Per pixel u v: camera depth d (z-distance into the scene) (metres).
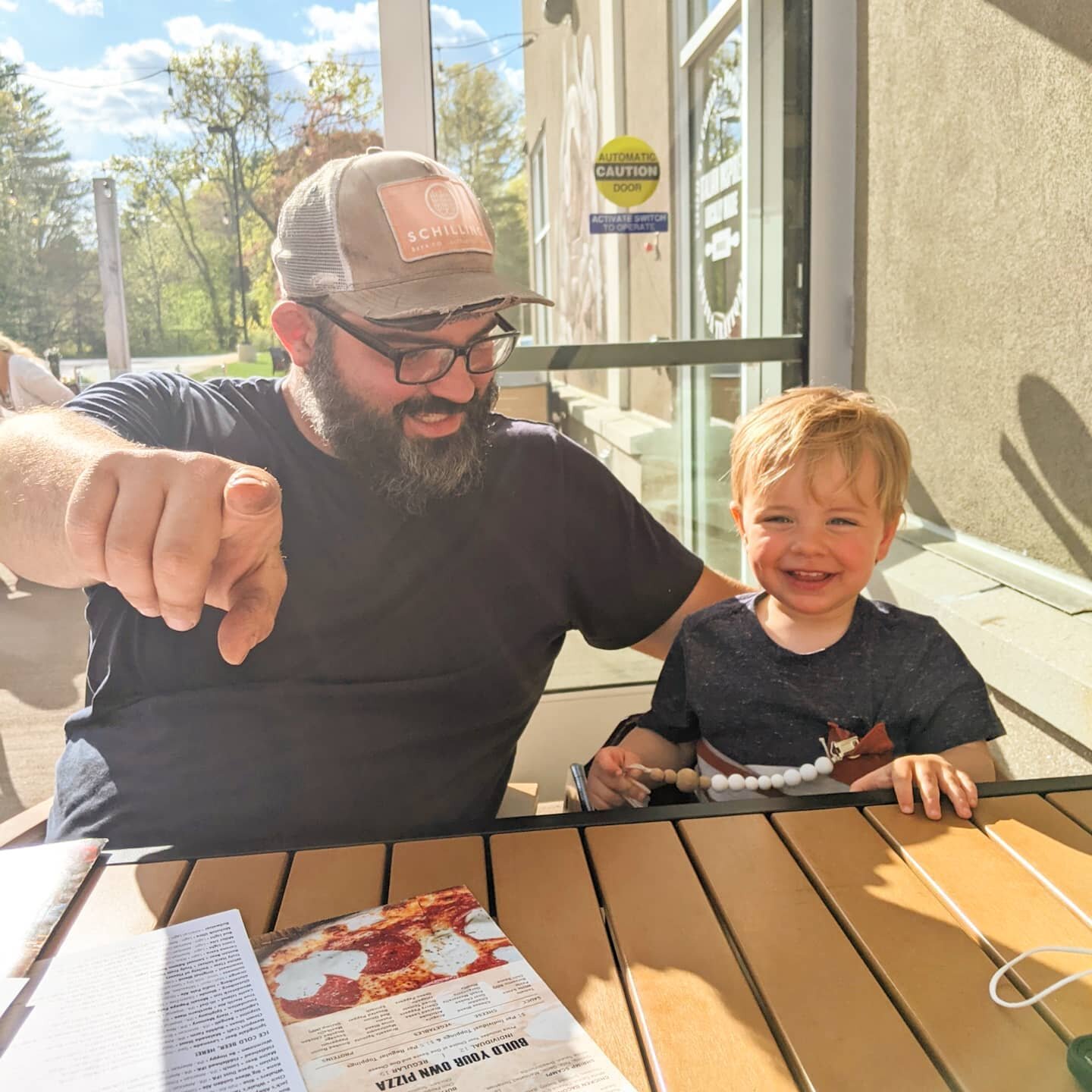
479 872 0.82
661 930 0.73
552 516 1.39
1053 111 1.50
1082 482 1.52
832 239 2.10
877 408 1.34
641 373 2.07
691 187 2.00
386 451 1.25
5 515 0.81
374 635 1.27
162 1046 0.60
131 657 1.23
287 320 1.26
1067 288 1.50
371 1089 0.56
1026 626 1.51
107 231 1.80
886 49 1.92
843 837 0.87
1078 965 0.67
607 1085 0.56
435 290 1.18
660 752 1.36
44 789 1.76
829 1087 0.56
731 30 1.97
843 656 1.27
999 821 0.90
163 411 1.30
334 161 1.27
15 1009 0.64
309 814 1.21
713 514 2.17
